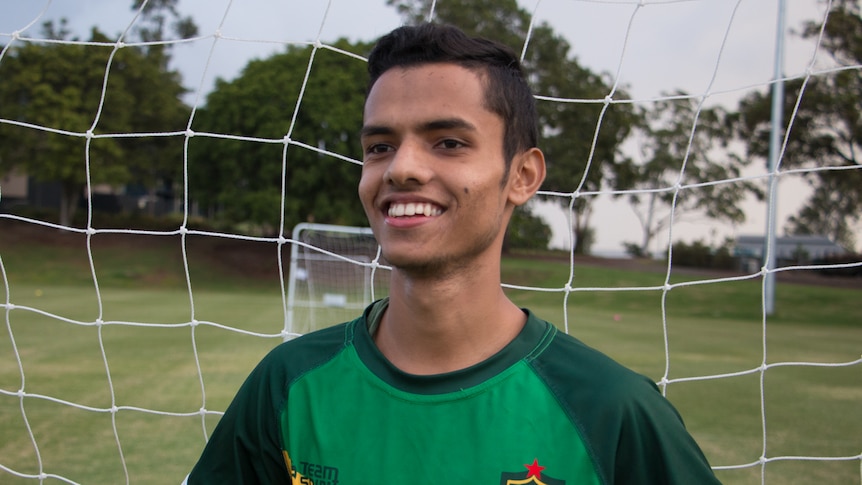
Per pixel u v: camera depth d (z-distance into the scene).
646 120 26.92
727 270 27.02
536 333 1.25
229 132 22.42
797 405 6.29
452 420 1.17
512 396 1.17
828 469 4.31
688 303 18.50
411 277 1.18
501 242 1.24
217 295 18.81
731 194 28.91
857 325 15.45
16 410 5.32
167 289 20.33
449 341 1.21
